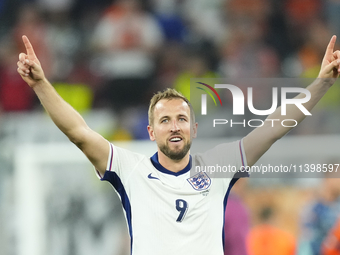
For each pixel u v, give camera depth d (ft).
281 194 77.77
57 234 82.23
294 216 76.89
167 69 114.32
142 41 117.29
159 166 42.68
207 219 41.06
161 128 41.91
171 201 41.16
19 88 106.73
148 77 110.32
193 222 40.86
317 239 74.84
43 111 102.53
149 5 124.67
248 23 126.72
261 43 124.98
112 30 117.60
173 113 41.88
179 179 42.16
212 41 122.62
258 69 117.91
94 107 106.42
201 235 40.63
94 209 82.64
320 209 76.48
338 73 42.47
